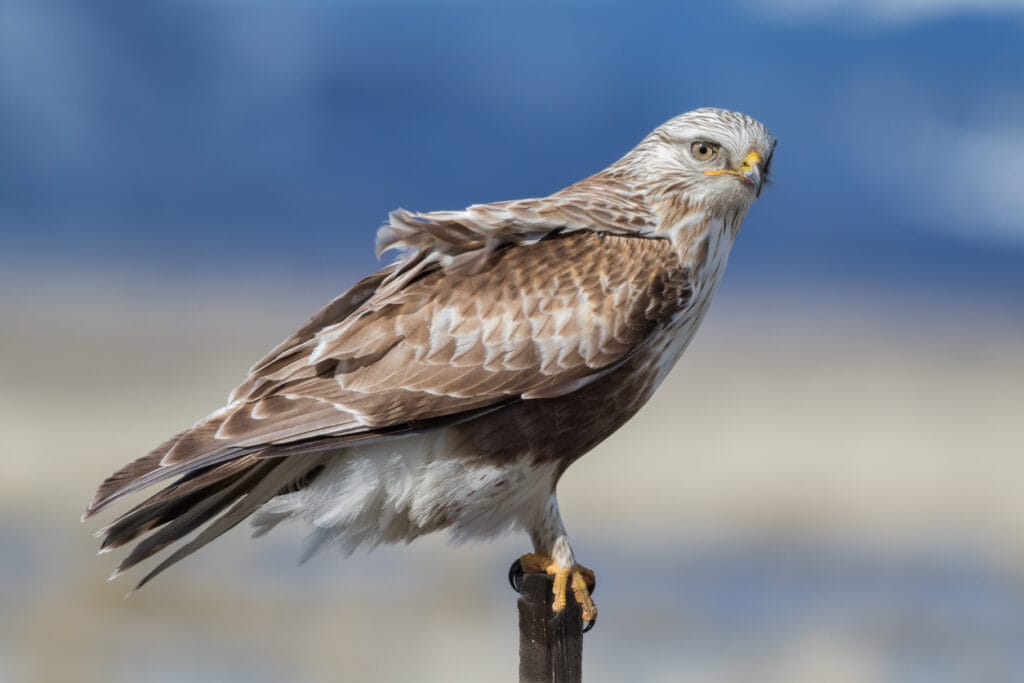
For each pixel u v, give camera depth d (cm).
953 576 1823
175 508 777
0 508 2005
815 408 3656
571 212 822
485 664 1280
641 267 816
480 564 1691
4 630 1355
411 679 1245
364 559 1717
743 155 837
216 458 741
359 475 788
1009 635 1523
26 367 3953
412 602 1514
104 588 1477
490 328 789
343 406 769
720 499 2264
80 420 2973
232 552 1741
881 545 1989
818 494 2362
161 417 3081
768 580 1788
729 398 3853
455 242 804
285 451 755
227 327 7162
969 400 4062
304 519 800
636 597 1680
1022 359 6209
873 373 5144
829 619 1579
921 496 2391
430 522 806
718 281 854
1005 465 2755
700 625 1556
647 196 845
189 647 1342
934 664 1408
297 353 792
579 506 2205
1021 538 2067
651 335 815
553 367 792
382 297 798
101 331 6159
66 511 1992
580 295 802
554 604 798
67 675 1248
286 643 1341
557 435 805
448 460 790
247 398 775
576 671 783
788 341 7038
